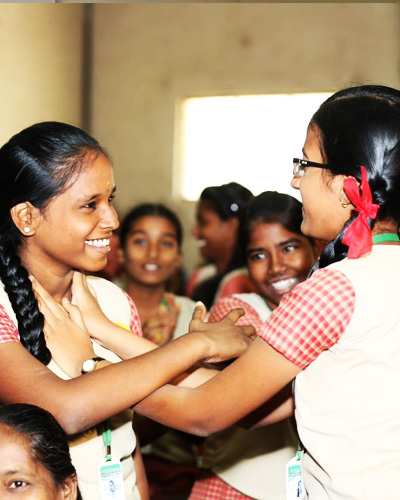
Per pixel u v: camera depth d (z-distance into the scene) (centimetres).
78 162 176
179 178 743
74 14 698
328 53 709
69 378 178
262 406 198
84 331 184
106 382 167
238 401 167
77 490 174
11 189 177
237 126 736
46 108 678
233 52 728
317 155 169
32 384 165
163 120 739
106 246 184
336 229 171
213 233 470
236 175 738
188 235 734
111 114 738
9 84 639
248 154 737
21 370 166
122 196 741
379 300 157
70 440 180
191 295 493
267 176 736
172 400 175
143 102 738
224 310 260
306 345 159
